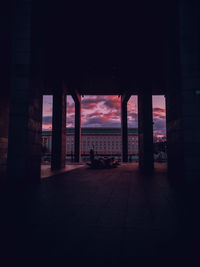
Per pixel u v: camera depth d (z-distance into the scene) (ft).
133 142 376.27
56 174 45.42
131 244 9.45
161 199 19.40
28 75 30.07
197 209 15.79
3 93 40.24
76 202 18.21
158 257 8.17
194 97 27.12
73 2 40.11
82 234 10.71
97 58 61.62
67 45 54.65
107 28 48.29
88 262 7.75
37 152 33.06
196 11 28.30
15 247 9.16
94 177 39.22
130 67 67.51
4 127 40.65
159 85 86.22
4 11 36.99
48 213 14.70
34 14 32.22
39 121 34.22
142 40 52.85
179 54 28.40
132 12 43.01
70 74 72.64
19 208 16.14
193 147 26.50
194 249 8.91
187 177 26.18
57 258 8.09
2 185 29.94
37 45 33.47
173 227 11.77
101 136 393.50
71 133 369.30
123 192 23.20
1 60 39.55
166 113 34.65
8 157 28.91
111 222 12.67
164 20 35.68
